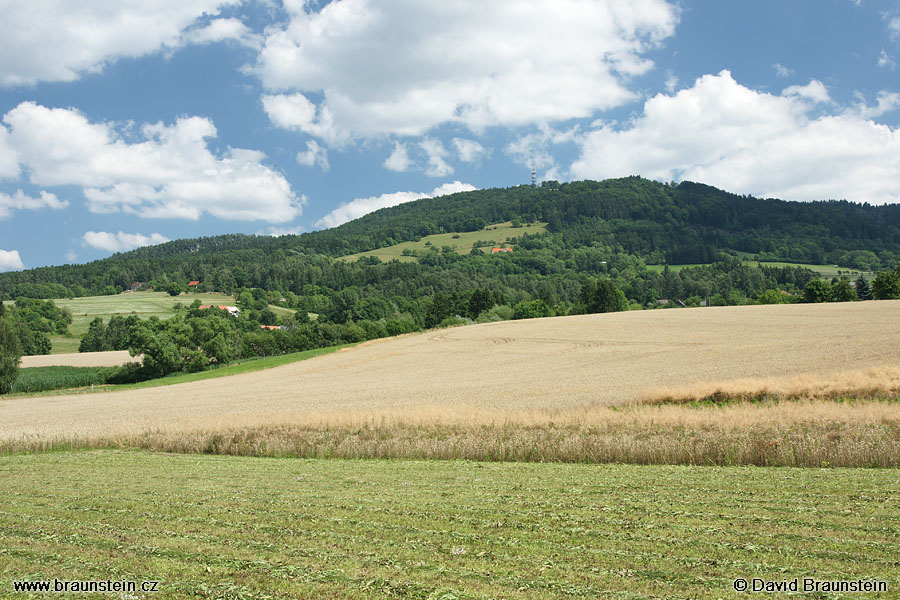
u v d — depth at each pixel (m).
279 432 26.55
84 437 29.19
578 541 10.91
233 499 15.50
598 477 17.05
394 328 112.25
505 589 8.64
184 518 13.48
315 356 78.81
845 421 20.34
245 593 8.84
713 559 9.73
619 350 59.50
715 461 18.83
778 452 18.30
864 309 74.62
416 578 9.20
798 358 41.84
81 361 88.00
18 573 9.89
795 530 11.26
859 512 12.34
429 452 22.25
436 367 59.75
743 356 46.53
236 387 57.34
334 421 27.38
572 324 83.12
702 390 29.23
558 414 26.42
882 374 28.81
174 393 56.00
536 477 17.42
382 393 43.50
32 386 70.38
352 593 8.70
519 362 58.12
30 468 22.92
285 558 10.35
